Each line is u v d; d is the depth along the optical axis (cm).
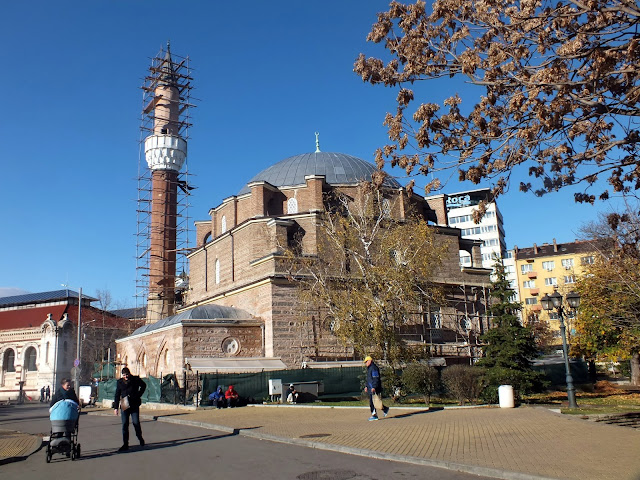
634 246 1941
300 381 3192
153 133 6109
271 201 4328
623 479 891
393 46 1253
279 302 3653
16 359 6216
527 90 1098
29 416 3331
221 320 3581
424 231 3120
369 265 3003
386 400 2736
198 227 5056
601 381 4669
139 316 7825
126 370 1502
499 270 3388
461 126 1241
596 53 1020
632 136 1212
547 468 985
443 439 1365
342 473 1018
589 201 1351
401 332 4000
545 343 7062
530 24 1125
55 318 6362
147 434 1823
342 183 4378
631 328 2870
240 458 1224
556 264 9444
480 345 4172
